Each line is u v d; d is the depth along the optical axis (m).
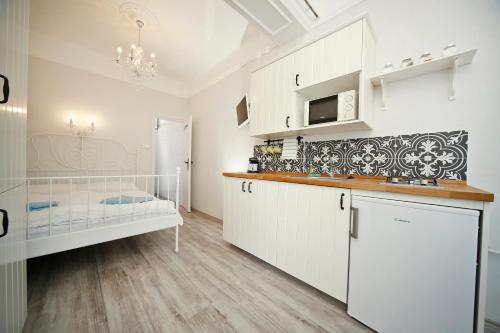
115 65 3.39
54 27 2.56
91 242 1.54
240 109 2.72
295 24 1.96
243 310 1.23
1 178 0.73
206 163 3.68
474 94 1.22
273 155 2.43
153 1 2.06
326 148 1.91
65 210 1.50
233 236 2.06
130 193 2.41
